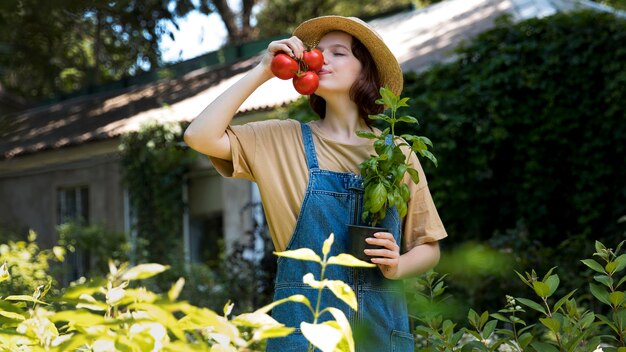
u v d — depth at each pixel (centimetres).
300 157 231
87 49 1405
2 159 1312
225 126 227
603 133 745
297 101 840
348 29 244
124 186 1194
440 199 779
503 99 764
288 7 2275
